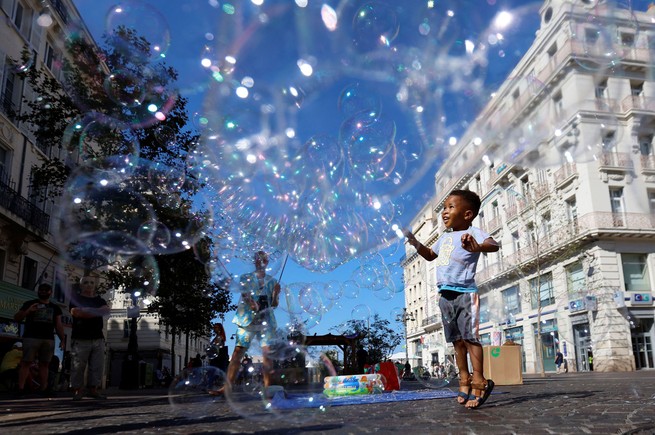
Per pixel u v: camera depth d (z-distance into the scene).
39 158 13.21
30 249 12.43
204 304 11.49
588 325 16.38
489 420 2.01
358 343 9.73
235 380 3.57
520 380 5.89
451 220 2.81
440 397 3.54
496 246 2.66
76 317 4.70
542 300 18.89
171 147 7.31
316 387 3.93
